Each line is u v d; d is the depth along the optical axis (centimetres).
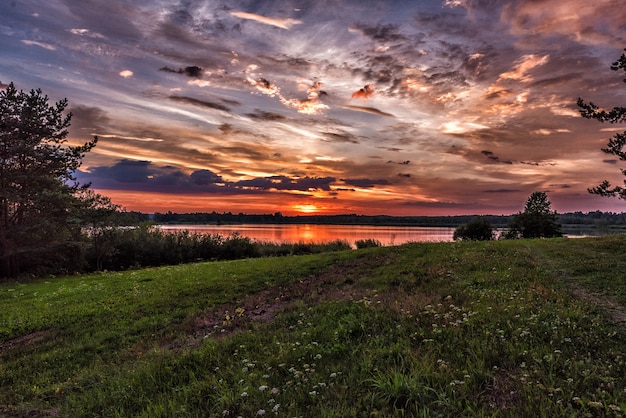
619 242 2323
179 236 5041
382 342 767
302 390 586
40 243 3120
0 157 2902
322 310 1178
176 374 761
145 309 1481
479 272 1552
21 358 1070
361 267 2069
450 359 639
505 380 553
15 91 3000
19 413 718
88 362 1019
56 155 3138
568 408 456
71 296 1836
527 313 882
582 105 2611
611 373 552
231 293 1697
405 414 486
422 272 1683
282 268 2255
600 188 2539
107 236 3838
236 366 768
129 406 664
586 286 1273
